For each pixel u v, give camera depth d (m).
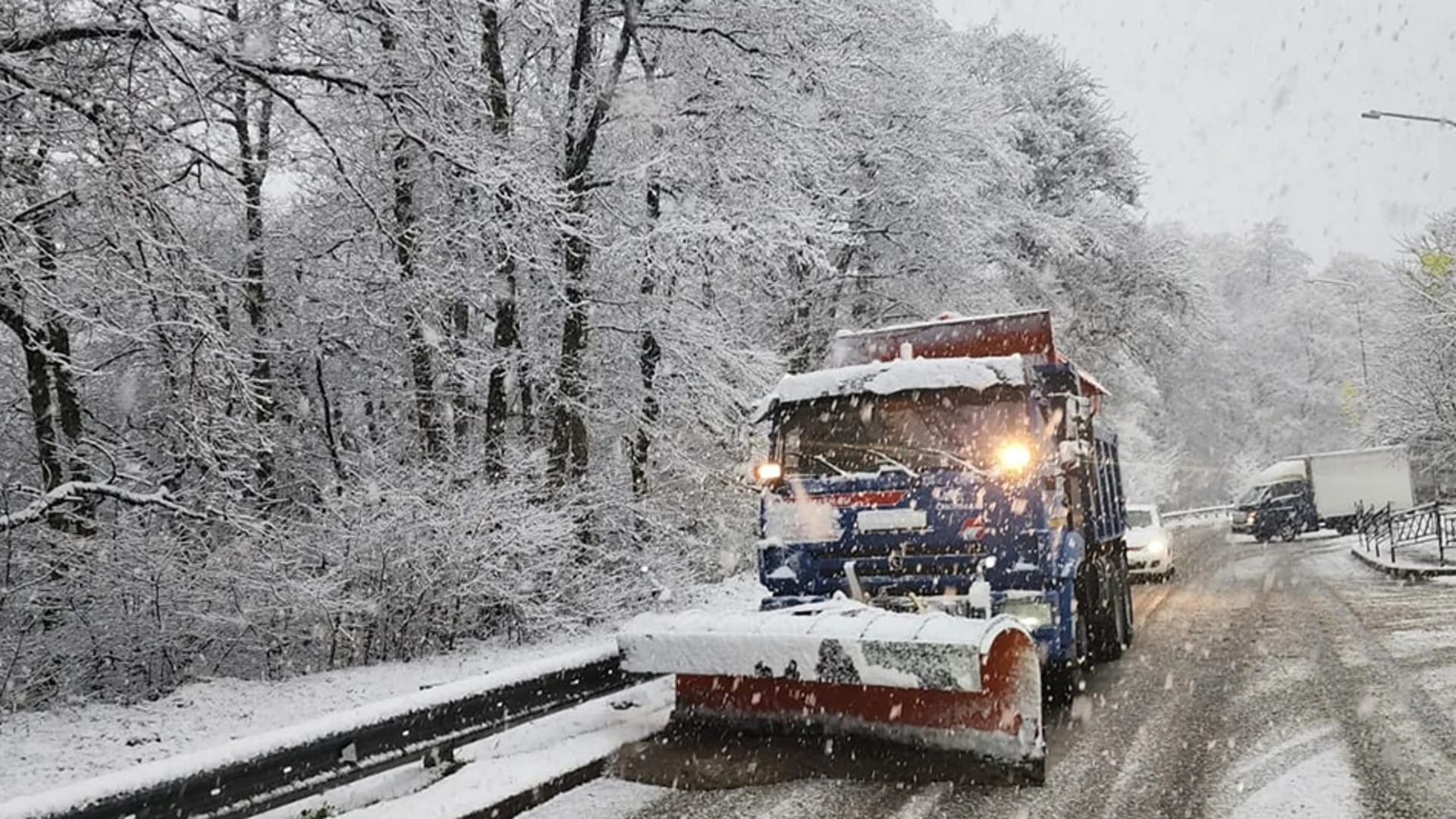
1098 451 11.18
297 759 5.23
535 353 14.89
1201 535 40.88
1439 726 7.14
